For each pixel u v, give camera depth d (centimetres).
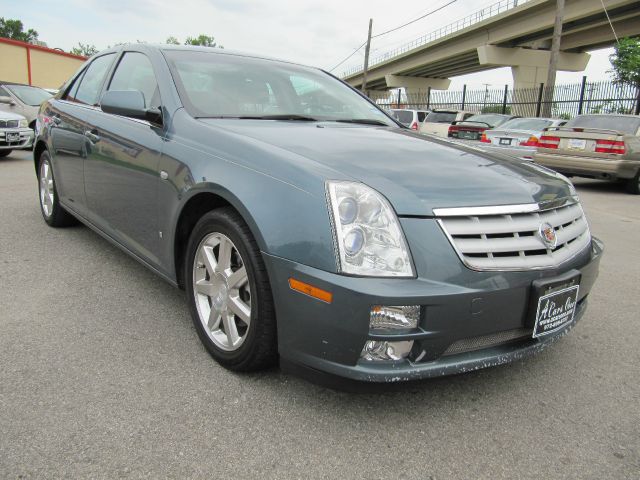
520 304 211
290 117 318
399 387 202
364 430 210
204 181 242
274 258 206
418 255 196
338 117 345
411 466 191
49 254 403
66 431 197
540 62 3734
